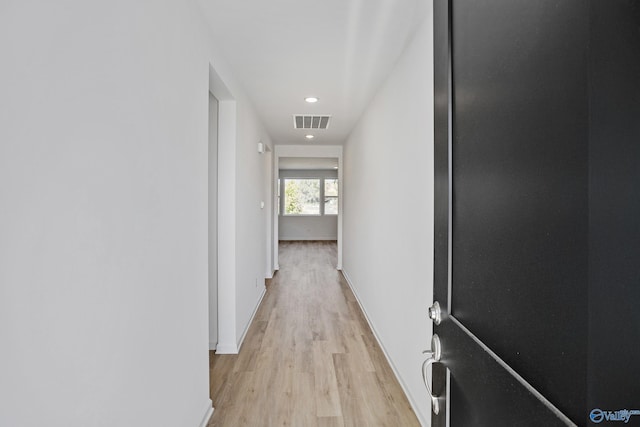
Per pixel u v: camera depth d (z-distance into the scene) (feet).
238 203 10.48
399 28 7.26
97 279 3.40
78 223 3.13
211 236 10.19
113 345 3.68
